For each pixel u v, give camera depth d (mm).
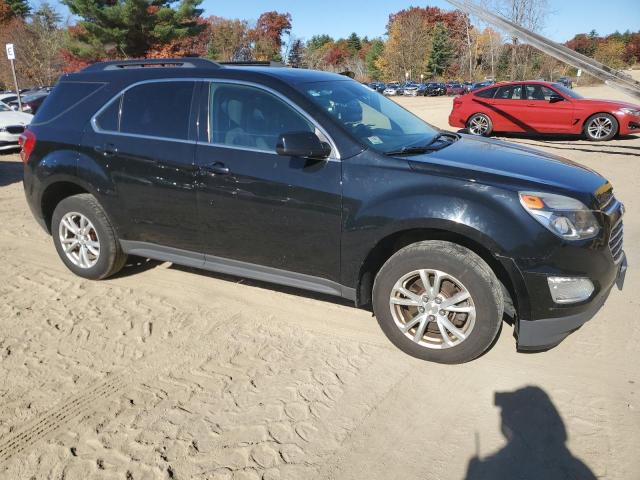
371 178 3326
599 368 3299
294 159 3543
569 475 2477
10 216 6887
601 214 3131
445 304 3250
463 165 3285
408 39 72438
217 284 4621
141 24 37531
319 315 4051
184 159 3908
